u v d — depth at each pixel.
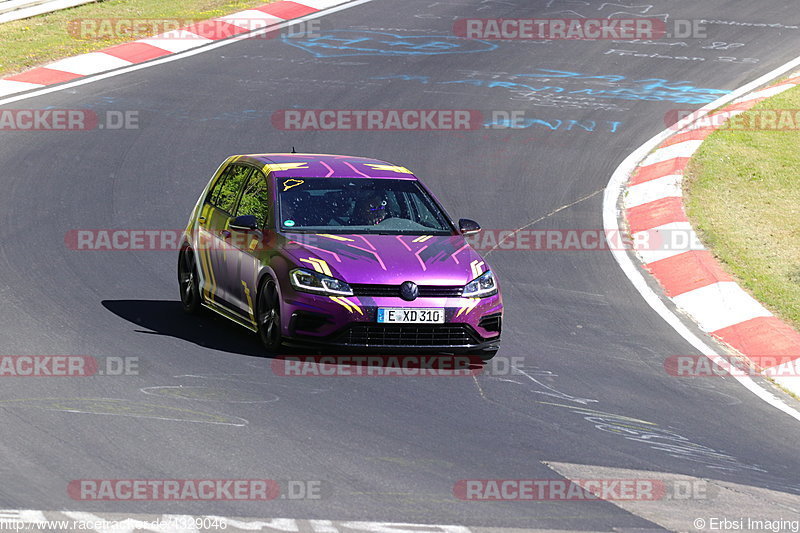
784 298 41.28
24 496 20.81
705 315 40.28
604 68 75.25
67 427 24.73
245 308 33.69
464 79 71.62
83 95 65.19
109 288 38.78
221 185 37.62
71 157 55.03
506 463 24.50
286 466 23.23
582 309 39.78
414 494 22.12
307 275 31.08
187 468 22.75
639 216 51.06
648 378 33.00
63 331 33.09
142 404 26.67
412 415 27.38
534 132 62.81
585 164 58.31
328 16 85.25
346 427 26.03
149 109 63.28
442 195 52.78
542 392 30.41
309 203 34.22
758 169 57.09
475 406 28.58
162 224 47.22
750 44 81.31
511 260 44.88
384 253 32.12
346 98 67.00
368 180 35.69
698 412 30.30
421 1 90.56
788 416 30.83
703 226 48.88
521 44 79.75
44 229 45.09
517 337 35.88
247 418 26.11
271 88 68.19
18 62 70.69
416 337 31.09
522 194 53.62
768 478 25.34
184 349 31.97
